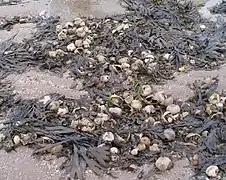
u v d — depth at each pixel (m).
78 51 1.78
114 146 1.24
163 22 2.03
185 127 1.32
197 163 1.18
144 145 1.23
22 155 1.24
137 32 1.93
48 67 1.70
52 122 1.34
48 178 1.15
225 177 1.12
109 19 2.06
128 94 1.45
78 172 1.16
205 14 2.14
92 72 1.65
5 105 1.46
